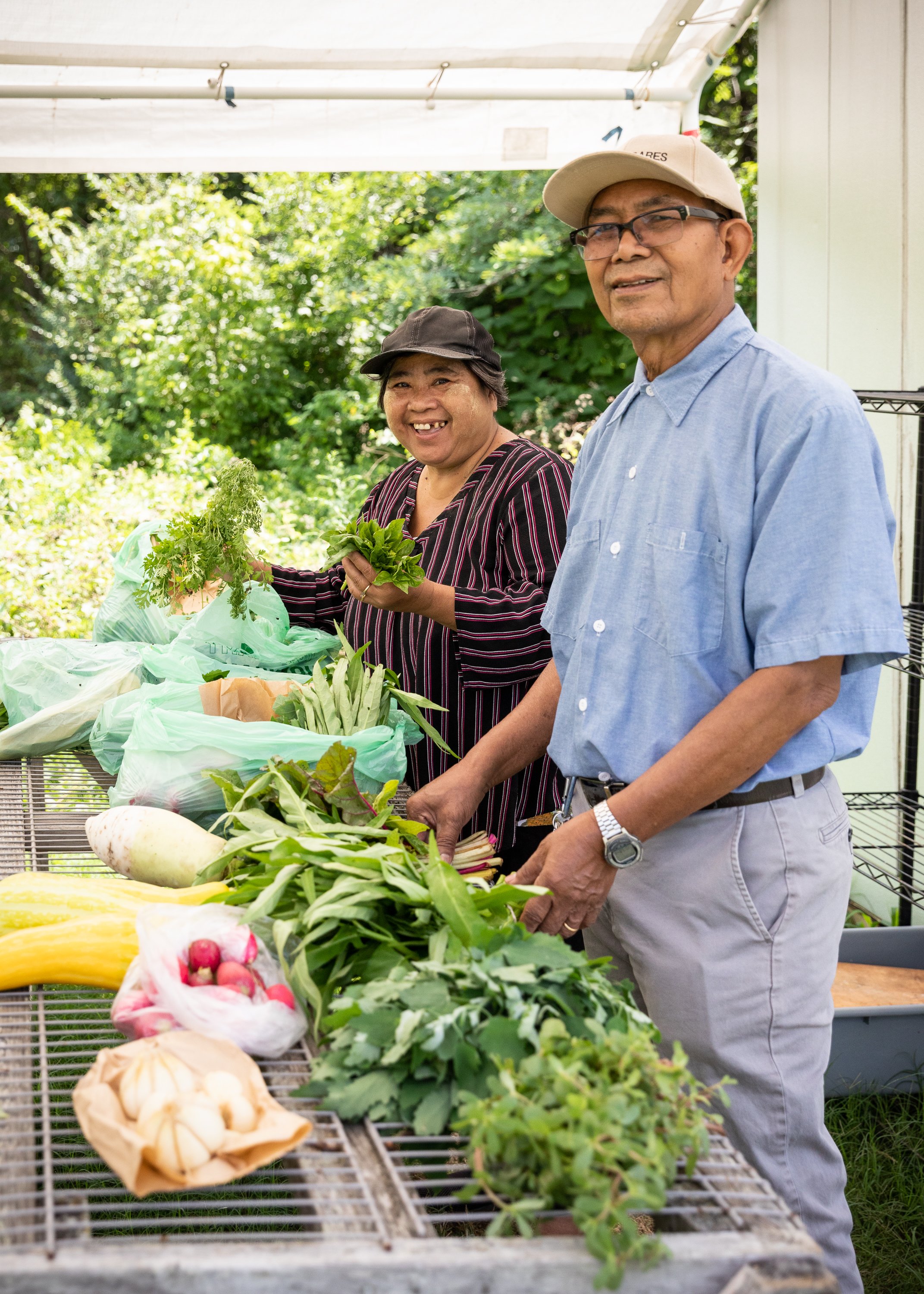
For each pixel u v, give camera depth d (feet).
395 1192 3.27
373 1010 3.78
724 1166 3.51
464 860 6.32
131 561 9.57
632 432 5.96
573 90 12.43
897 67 10.85
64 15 11.12
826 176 12.27
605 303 5.85
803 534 4.99
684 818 5.53
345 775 5.67
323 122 12.56
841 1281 5.63
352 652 7.47
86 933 4.54
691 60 12.45
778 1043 5.53
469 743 8.02
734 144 29.01
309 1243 3.04
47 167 12.44
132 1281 2.88
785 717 5.06
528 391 28.63
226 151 12.65
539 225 28.91
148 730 6.33
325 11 11.30
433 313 7.97
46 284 36.29
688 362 5.57
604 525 5.96
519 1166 3.27
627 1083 3.33
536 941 4.05
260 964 4.23
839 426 5.00
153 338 30.89
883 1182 7.93
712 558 5.41
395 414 8.23
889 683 11.62
